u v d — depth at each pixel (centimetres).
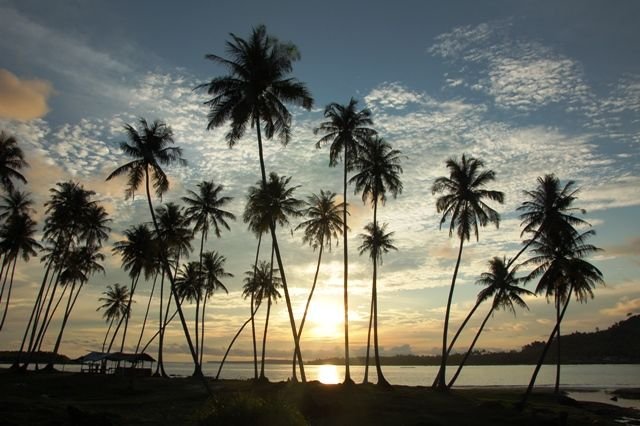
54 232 5762
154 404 3844
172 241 5566
